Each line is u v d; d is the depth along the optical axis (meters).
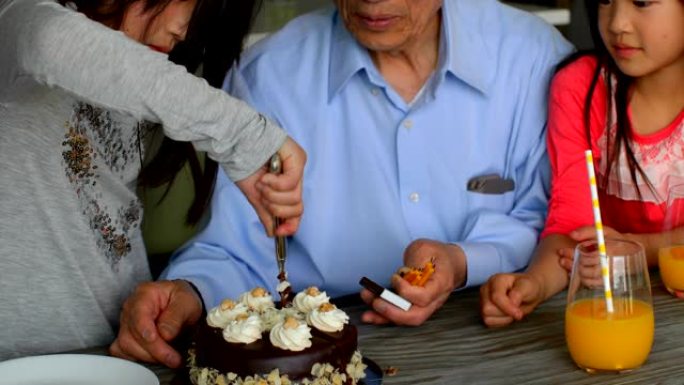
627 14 1.68
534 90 1.89
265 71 1.83
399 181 1.83
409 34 1.66
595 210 1.28
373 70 1.79
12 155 1.41
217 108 1.14
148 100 1.09
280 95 1.82
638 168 1.82
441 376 1.27
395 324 1.46
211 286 1.67
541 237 1.81
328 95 1.82
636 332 1.25
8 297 1.47
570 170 1.83
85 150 1.50
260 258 1.78
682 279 1.53
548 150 1.87
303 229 1.83
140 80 1.09
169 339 1.40
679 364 1.29
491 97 1.86
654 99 1.81
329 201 1.84
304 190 1.83
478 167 1.87
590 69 1.85
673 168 1.83
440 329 1.44
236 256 1.75
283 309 1.31
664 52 1.69
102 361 1.23
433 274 1.50
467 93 1.84
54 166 1.46
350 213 1.84
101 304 1.58
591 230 1.65
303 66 1.83
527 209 1.91
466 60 1.82
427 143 1.83
